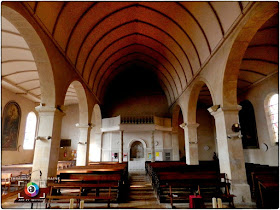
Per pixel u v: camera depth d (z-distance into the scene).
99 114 17.45
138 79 20.52
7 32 8.04
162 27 10.92
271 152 11.28
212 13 7.56
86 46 10.28
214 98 8.29
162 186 6.69
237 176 6.82
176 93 15.74
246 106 13.76
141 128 16.61
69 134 19.62
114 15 9.84
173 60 13.32
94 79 13.68
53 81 7.29
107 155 17.77
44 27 6.41
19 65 11.27
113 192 7.87
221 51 7.59
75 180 6.78
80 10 8.09
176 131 18.17
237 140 7.17
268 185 5.38
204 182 6.72
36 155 6.99
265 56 10.03
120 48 13.75
